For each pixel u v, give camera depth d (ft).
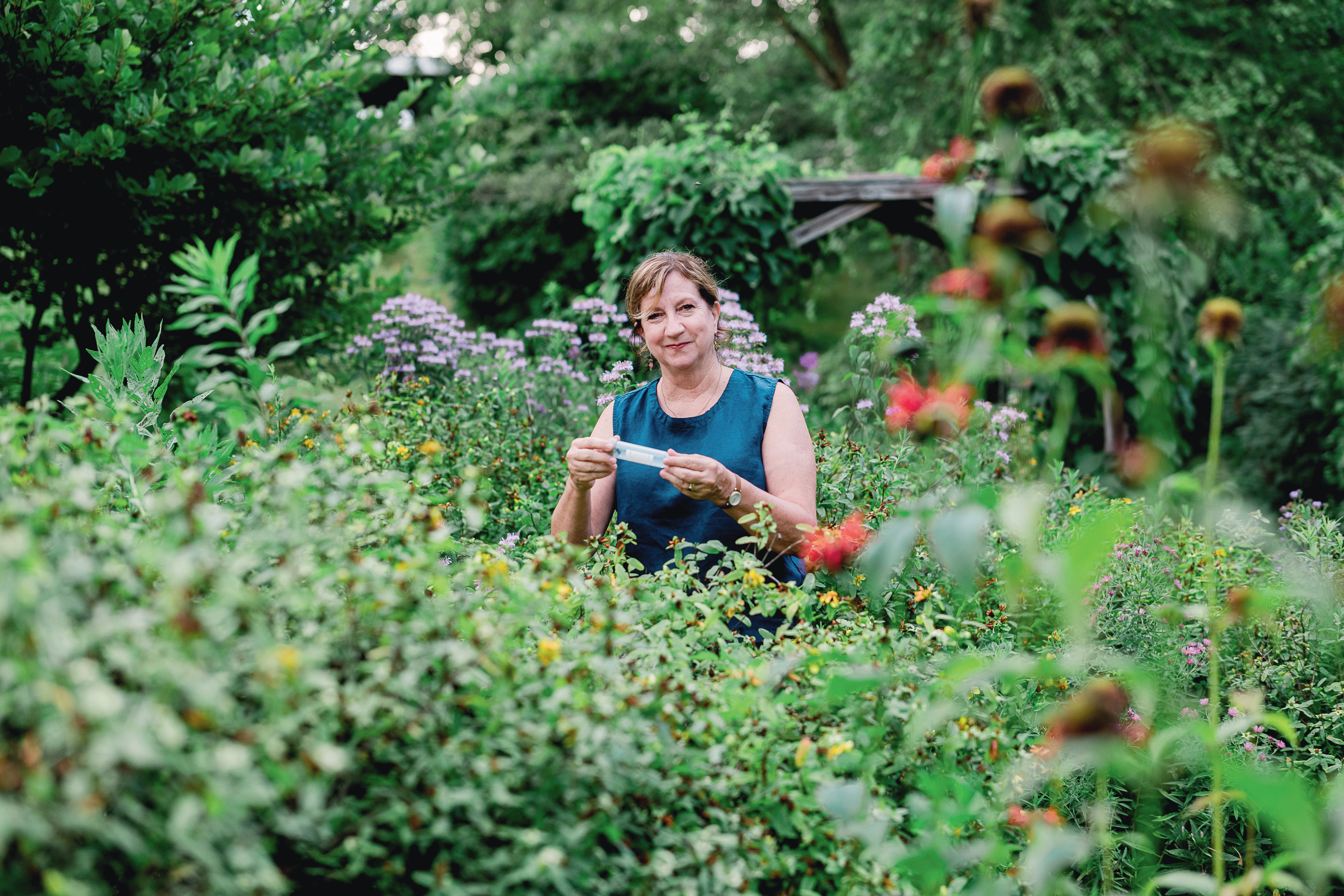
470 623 4.24
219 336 14.06
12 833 2.83
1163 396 6.37
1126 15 30.91
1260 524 10.82
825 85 43.52
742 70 43.32
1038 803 6.70
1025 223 4.48
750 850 4.42
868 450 9.96
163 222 12.89
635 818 4.25
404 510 4.79
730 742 4.60
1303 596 5.32
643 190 16.99
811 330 29.32
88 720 2.78
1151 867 6.68
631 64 42.06
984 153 17.58
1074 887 5.20
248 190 13.23
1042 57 30.60
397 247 15.62
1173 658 8.07
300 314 14.55
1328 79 32.07
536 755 3.73
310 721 3.48
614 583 5.64
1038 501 3.87
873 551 4.09
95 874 3.32
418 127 16.58
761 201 16.98
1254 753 7.00
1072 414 18.17
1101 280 17.44
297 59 12.58
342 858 3.75
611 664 4.30
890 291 34.88
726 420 7.39
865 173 36.55
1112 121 29.76
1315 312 20.43
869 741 4.98
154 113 11.34
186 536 3.68
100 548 3.92
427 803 3.59
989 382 14.01
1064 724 4.57
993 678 5.27
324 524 4.49
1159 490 5.94
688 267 7.41
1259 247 30.25
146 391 6.92
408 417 10.40
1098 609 8.41
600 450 6.64
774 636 6.14
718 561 7.08
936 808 4.61
